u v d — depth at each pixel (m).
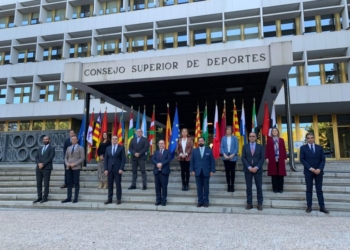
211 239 4.87
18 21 30.03
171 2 26.94
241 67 10.25
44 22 29.56
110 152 8.45
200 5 25.11
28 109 27.06
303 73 22.58
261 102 15.47
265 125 12.09
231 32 25.02
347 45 21.64
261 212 7.28
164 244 4.59
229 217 6.82
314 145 7.25
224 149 8.70
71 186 8.69
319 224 6.02
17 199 9.24
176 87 12.44
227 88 12.68
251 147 7.63
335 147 22.72
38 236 5.14
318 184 7.12
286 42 9.77
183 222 6.26
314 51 22.25
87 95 13.16
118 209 8.02
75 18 29.39
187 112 17.92
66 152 8.88
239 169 11.88
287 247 4.41
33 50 30.02
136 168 9.40
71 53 28.69
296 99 21.08
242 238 4.93
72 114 26.06
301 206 7.46
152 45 27.02
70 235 5.20
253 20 24.22
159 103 15.39
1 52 30.73
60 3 29.20
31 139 22.84
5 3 30.58
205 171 7.81
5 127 28.75
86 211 7.80
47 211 7.85
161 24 26.39
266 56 10.09
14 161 22.55
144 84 11.92
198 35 25.83
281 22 24.06
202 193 7.91
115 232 5.39
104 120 13.88
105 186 9.58
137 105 15.88
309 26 23.53
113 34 26.92
